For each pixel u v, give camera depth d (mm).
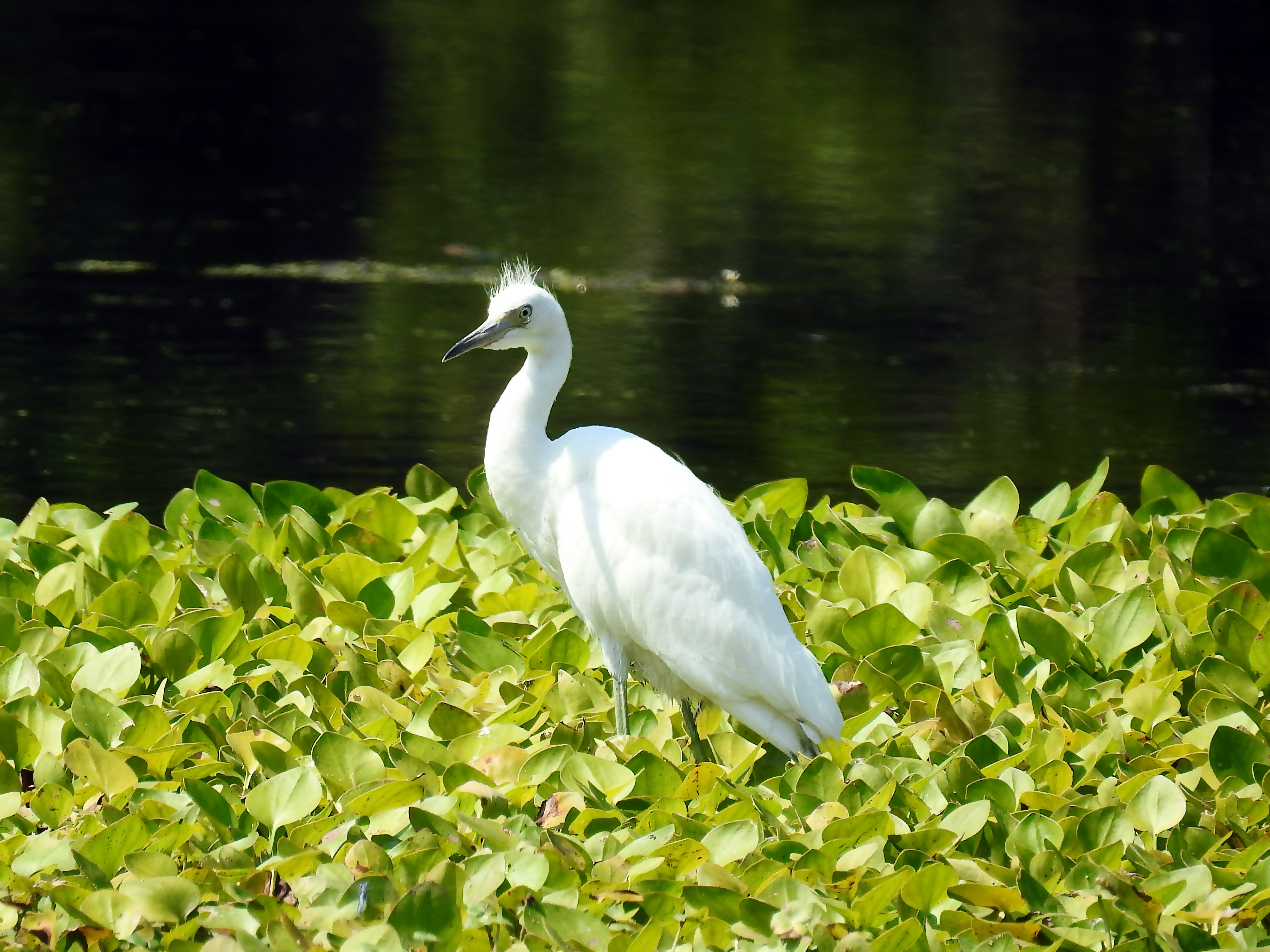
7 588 9266
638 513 8320
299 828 6688
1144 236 32531
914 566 10102
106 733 7441
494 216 32375
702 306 26844
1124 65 47188
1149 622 8906
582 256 29797
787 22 52219
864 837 6844
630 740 7828
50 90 40125
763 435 19969
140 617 8898
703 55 47750
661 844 6637
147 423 19281
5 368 21266
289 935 6000
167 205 31656
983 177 36562
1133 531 10656
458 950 6117
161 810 6867
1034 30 51469
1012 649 8820
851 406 21359
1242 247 31766
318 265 28062
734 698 8125
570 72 45500
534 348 9039
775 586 9812
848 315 26641
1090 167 37469
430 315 25094
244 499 10945
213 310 24734
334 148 37344
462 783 7184
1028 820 6910
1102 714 8336
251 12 50188
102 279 26219
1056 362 24125
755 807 7102
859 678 8570
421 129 39469
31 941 6121
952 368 23625
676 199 34281
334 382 21391
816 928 6055
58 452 18031
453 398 20828
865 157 38125
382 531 10500
